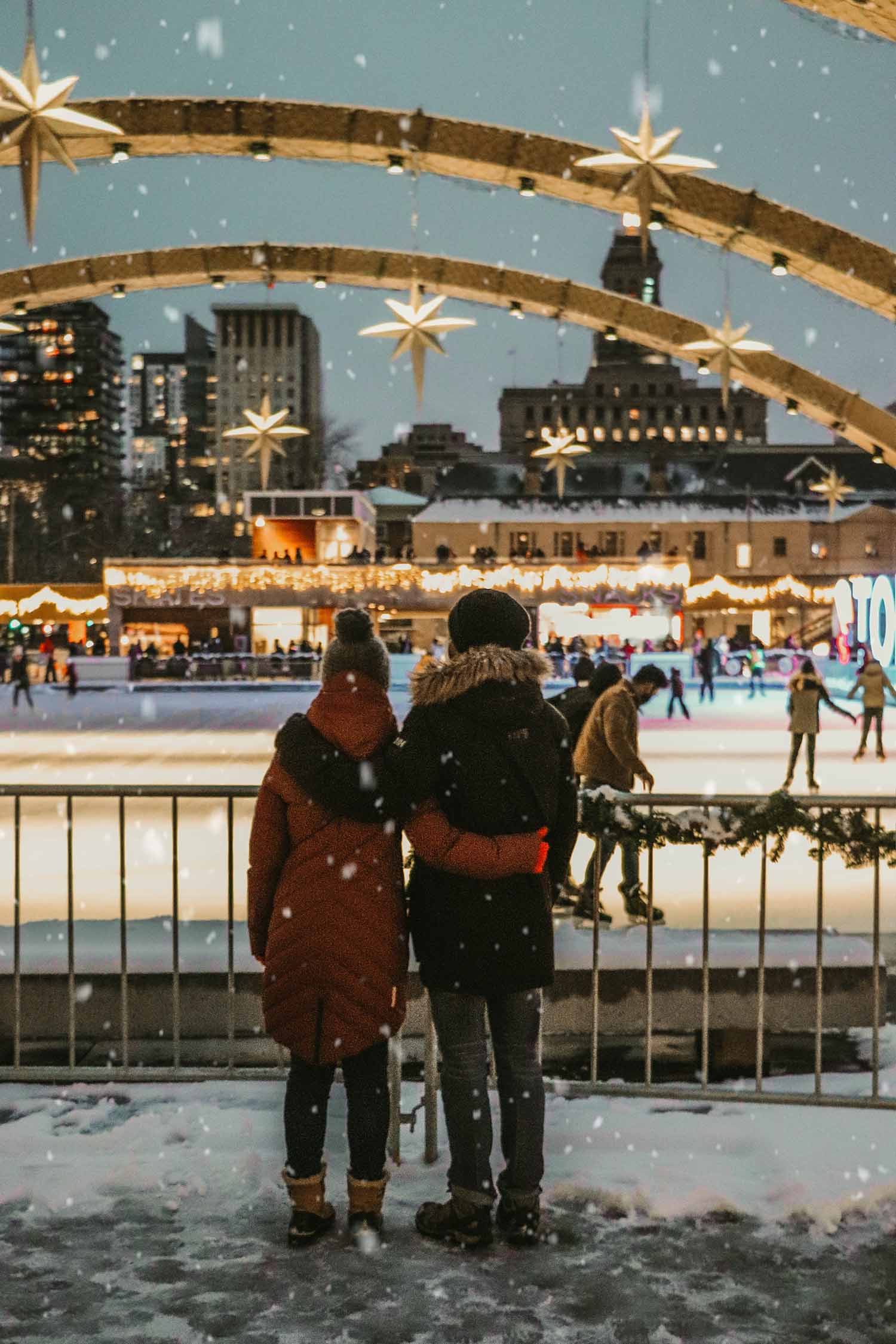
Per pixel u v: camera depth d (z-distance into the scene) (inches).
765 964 202.1
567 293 1016.2
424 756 134.8
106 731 995.9
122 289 999.6
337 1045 135.3
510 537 3095.5
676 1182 151.3
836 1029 217.8
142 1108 177.9
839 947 220.2
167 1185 152.6
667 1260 134.9
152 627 2240.4
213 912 306.8
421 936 138.8
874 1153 159.5
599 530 3078.2
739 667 1913.1
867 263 802.8
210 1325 121.3
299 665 1973.4
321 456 3907.5
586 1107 177.9
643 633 2212.1
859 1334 119.9
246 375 7037.4
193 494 6919.3
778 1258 135.1
